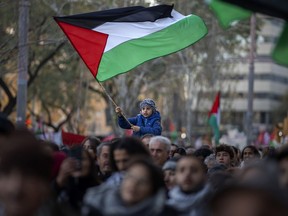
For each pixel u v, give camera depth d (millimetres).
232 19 8359
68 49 34938
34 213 5520
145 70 42625
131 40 15617
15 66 28016
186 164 7551
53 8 29359
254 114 115312
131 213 6473
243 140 45969
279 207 4094
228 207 4117
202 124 65875
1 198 5535
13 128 7730
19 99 22891
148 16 15742
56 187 8023
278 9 6648
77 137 22047
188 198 7340
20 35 22719
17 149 5508
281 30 7414
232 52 49469
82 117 55406
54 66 41656
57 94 46719
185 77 50938
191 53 45594
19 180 5414
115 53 15602
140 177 6520
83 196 8031
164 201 6656
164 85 52375
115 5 35219
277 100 118812
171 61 44469
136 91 45875
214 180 8820
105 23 15672
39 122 42875
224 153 14703
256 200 4094
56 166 8836
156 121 14922
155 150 10836
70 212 6641
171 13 15906
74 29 15586
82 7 34125
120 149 8516
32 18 28766
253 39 41625
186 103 55406
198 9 40688
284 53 7492
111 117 46875
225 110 66125
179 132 56781
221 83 56062
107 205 6594
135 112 49469
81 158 8172
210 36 43688
